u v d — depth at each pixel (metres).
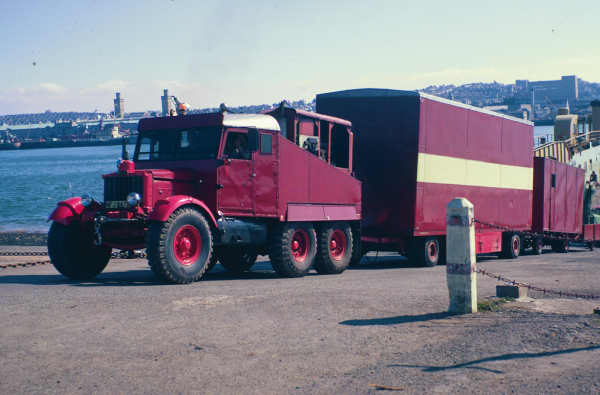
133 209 10.23
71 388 4.59
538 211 24.47
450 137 17.33
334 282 10.93
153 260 9.85
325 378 4.92
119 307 7.59
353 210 14.13
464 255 7.60
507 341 6.12
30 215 49.94
